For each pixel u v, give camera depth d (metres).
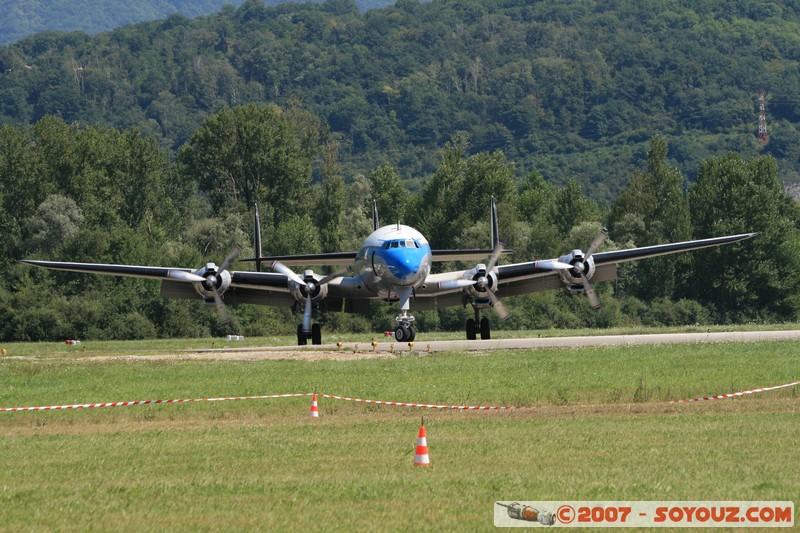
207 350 78.44
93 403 45.06
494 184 170.38
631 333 100.19
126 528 22.67
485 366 57.25
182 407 43.75
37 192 166.50
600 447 31.02
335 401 44.44
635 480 26.44
